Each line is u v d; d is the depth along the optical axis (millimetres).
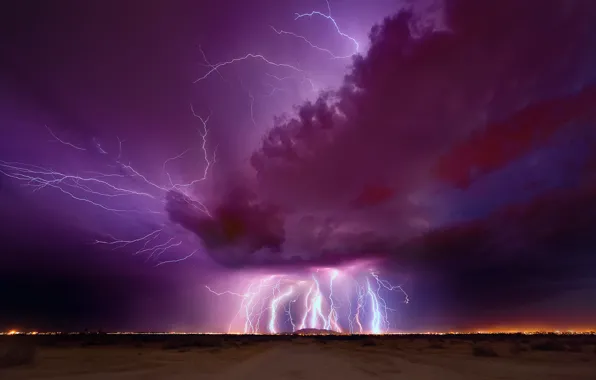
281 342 41281
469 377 12414
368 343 35781
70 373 13680
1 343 17938
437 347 31391
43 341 37531
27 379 12070
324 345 34750
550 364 16797
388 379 11617
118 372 13930
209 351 26688
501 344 34094
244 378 11766
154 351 26656
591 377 12656
